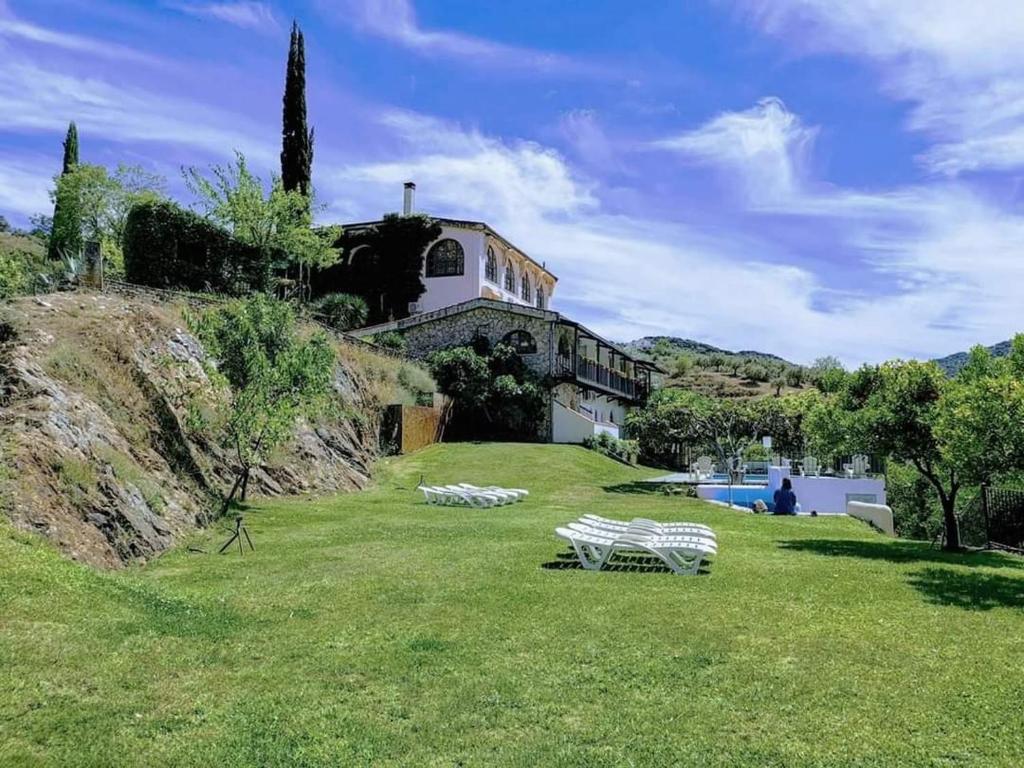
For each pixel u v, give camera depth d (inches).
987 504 687.7
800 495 1025.5
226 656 254.1
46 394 440.5
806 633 294.2
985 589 387.9
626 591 366.6
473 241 1737.2
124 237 916.0
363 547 478.9
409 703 218.4
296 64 1619.1
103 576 323.9
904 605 346.0
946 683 237.5
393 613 316.2
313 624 297.7
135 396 548.1
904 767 180.9
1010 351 561.0
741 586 384.8
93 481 412.2
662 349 4261.8
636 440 1644.9
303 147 1617.9
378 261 1749.5
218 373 581.6
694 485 1085.8
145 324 639.1
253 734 195.6
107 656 236.8
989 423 443.8
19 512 343.9
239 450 576.4
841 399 625.9
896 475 1070.4
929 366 573.3
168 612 295.6
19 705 195.3
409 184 1868.8
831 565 460.4
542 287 2359.7
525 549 484.7
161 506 467.5
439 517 652.1
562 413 1473.9
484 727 203.0
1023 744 193.3
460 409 1392.7
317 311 1481.3
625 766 180.4
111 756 178.1
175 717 202.5
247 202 1464.1
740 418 1237.7
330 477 796.6
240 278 1005.8
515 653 264.5
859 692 229.1
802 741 195.0
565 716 210.4
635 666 251.0
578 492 943.7
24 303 572.1
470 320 1530.5
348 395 1006.4
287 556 442.9
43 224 1843.0
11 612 252.7
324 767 179.5
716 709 215.6
